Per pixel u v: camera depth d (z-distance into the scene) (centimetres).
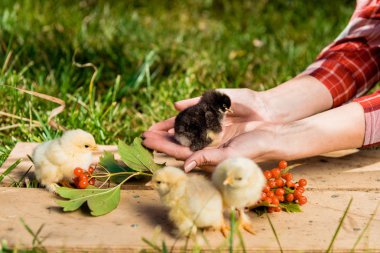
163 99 157
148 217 109
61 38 181
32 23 188
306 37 200
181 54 183
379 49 135
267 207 110
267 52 188
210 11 228
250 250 102
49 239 103
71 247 102
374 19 134
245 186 100
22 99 150
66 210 107
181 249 102
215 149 114
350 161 126
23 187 119
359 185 119
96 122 143
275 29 208
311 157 128
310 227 107
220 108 122
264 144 115
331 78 133
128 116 152
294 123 119
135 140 122
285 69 174
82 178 112
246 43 192
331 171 123
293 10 222
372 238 104
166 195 102
